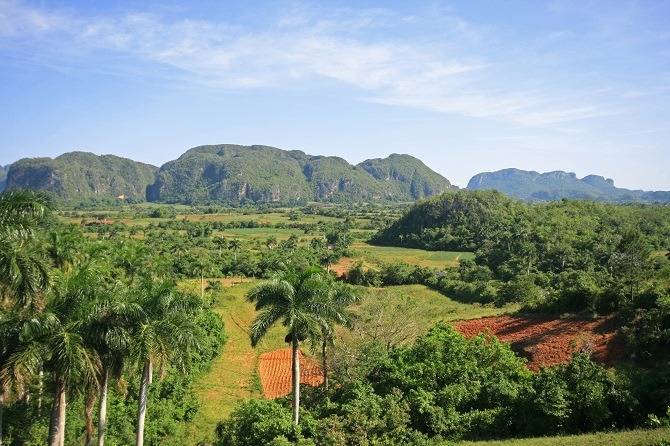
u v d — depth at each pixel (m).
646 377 22.61
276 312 23.66
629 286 38.03
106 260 44.62
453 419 21.91
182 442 28.09
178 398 32.28
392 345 33.09
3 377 17.78
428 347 27.27
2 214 18.38
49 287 18.72
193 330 22.16
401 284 85.94
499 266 86.19
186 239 121.88
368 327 33.34
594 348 32.09
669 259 55.97
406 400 23.16
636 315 32.69
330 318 24.62
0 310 18.61
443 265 99.06
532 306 43.59
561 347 33.19
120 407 27.78
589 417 20.59
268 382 40.22
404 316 35.16
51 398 25.86
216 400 35.91
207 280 86.88
